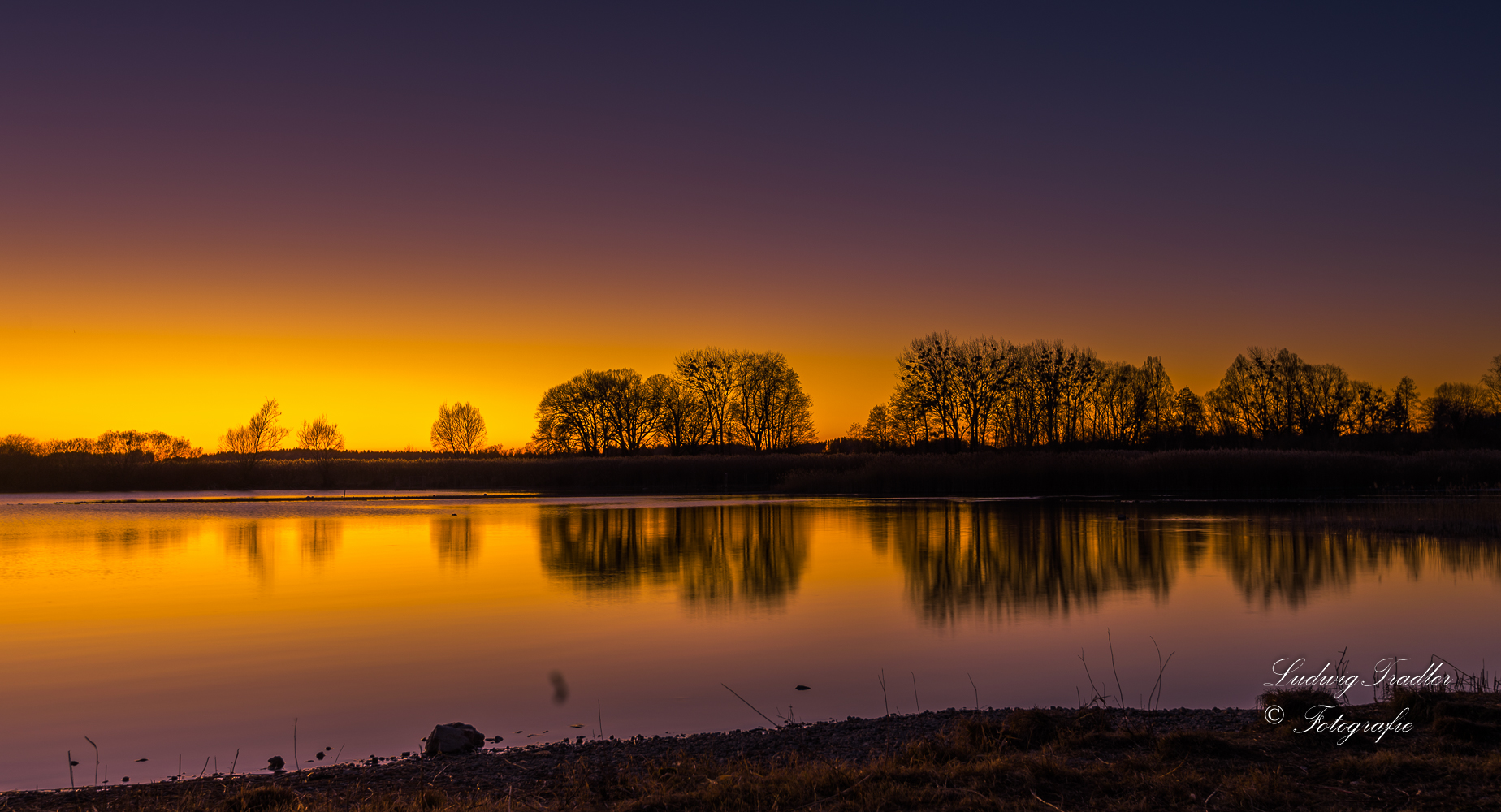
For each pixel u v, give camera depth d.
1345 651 13.41
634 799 7.33
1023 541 28.62
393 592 19.73
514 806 7.27
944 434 80.69
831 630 15.56
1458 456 55.50
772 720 10.48
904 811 6.60
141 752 9.60
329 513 43.91
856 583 20.66
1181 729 9.13
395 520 39.34
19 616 17.02
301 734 10.15
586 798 7.40
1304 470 52.81
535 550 27.52
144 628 15.91
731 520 37.84
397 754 9.46
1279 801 6.55
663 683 12.23
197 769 9.05
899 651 13.98
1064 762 7.59
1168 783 6.94
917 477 57.78
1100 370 85.88
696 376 89.50
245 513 44.31
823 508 44.91
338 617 16.91
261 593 19.66
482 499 55.81
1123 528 32.19
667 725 10.37
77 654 13.94
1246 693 11.43
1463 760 7.22
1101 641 14.48
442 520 39.06
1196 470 53.22
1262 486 52.75
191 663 13.38
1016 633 15.18
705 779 7.73
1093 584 20.23
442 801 7.42
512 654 13.88
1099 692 11.56
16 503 54.75
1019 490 55.75
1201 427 92.88
